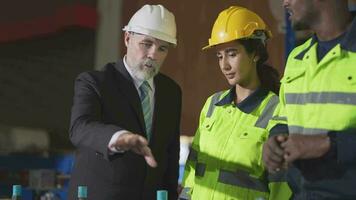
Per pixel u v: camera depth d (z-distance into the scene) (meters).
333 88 2.64
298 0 2.70
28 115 11.59
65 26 11.33
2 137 10.52
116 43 11.04
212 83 10.42
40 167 8.82
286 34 8.82
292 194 3.06
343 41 2.65
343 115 2.59
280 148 2.49
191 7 10.65
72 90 11.52
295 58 2.90
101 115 3.75
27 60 11.63
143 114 3.90
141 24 3.83
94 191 3.73
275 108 3.68
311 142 2.46
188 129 10.49
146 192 3.88
